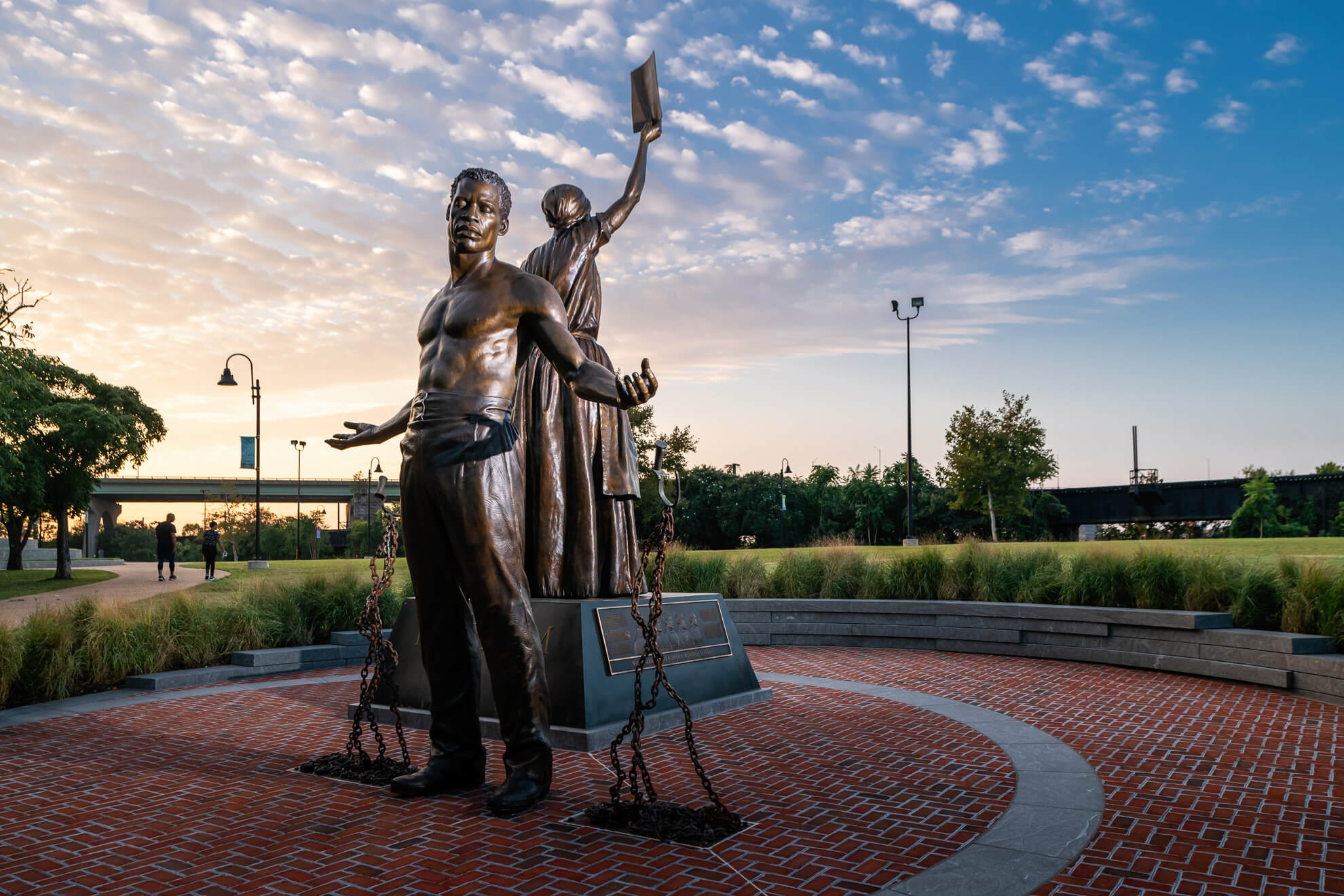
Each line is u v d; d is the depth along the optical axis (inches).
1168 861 180.1
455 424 217.9
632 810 205.3
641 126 399.5
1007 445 1721.2
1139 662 451.8
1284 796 225.6
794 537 2367.1
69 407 1376.7
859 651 532.1
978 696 373.4
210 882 171.6
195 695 389.7
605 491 338.6
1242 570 466.0
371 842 194.5
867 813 213.2
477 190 229.9
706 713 330.0
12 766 266.8
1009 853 184.9
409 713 326.3
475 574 215.5
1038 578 540.4
